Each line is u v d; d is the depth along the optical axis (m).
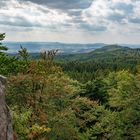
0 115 9.70
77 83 66.38
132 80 43.81
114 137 42.91
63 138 29.39
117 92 44.94
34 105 27.59
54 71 34.50
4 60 33.47
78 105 33.03
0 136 9.41
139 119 42.84
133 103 42.91
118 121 43.38
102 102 65.38
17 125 16.27
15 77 28.31
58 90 30.61
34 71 31.47
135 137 41.16
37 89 29.45
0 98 9.99
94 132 43.69
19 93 28.23
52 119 28.59
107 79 70.00
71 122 31.17
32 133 18.05
